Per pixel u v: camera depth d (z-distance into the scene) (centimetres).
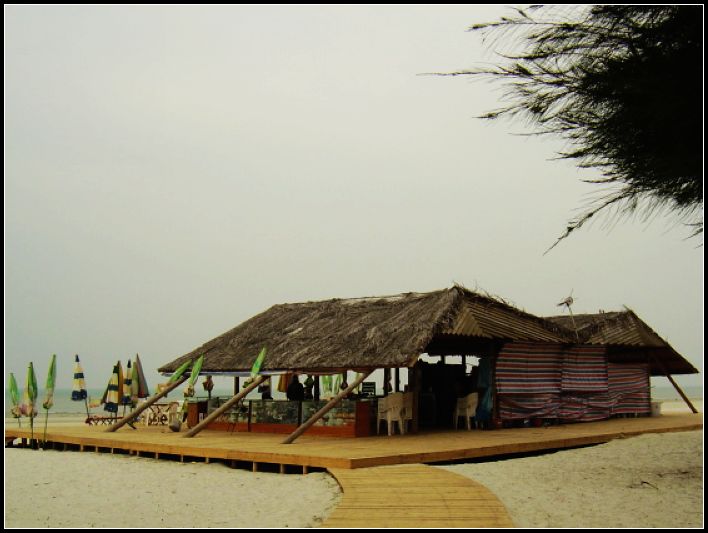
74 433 1991
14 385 2027
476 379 2020
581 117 839
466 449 1444
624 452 1642
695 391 15975
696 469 1359
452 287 1909
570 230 870
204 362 2220
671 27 770
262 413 1991
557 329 2134
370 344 1816
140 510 1055
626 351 2631
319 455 1303
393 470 1214
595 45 795
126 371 2189
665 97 770
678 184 847
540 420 2109
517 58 807
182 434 1933
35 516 1020
